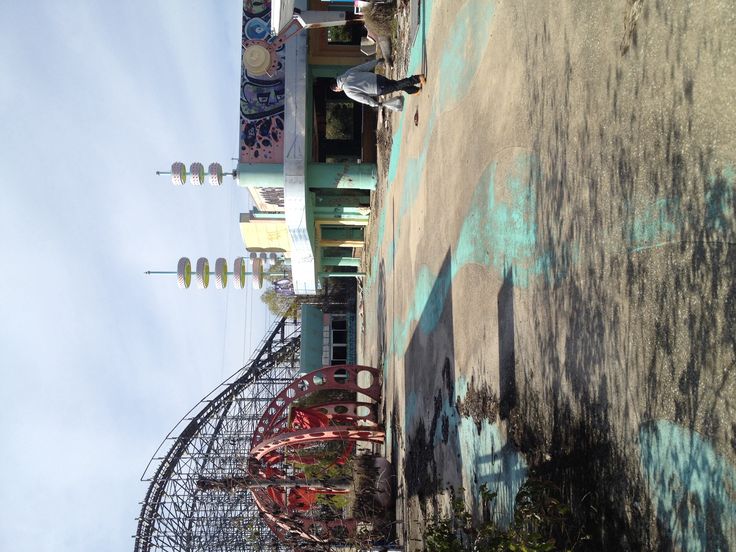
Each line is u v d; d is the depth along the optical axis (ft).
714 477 13.96
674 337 15.55
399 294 55.67
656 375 16.22
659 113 16.39
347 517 58.18
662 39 16.25
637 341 17.16
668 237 15.93
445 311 37.45
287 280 138.92
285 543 54.85
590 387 19.62
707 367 14.33
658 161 16.42
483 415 29.66
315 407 78.74
